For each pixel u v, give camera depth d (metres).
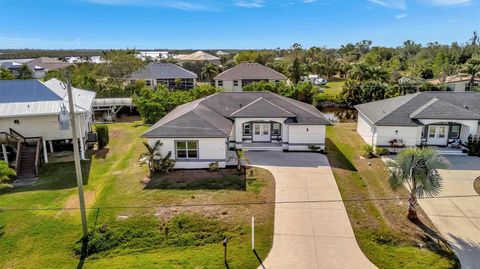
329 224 17.95
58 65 103.12
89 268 15.02
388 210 19.36
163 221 18.33
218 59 105.31
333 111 53.16
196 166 25.94
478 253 15.57
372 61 94.19
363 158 28.22
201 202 20.25
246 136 31.30
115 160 28.47
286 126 29.73
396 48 143.75
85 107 29.47
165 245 16.64
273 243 16.42
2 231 17.75
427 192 17.38
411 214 18.22
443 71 69.56
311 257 15.39
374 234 17.03
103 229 17.67
